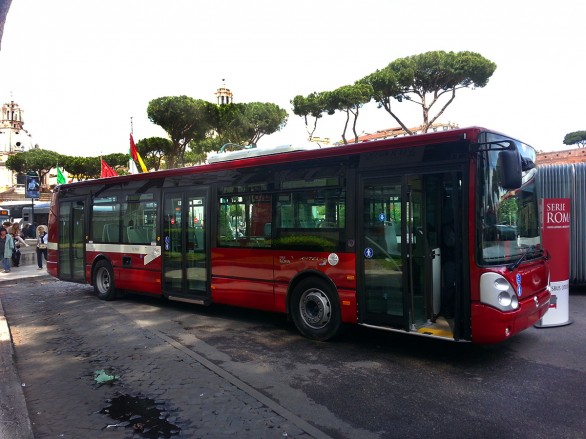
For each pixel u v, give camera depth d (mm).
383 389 4820
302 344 6562
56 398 4734
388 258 5906
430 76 23859
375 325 6031
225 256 7879
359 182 6195
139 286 9570
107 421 4160
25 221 37625
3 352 6074
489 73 23344
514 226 5789
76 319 8500
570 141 55125
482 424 3982
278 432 3881
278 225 7117
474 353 6031
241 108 26375
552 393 4652
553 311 7320
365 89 24109
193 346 6539
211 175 8180
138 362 5848
